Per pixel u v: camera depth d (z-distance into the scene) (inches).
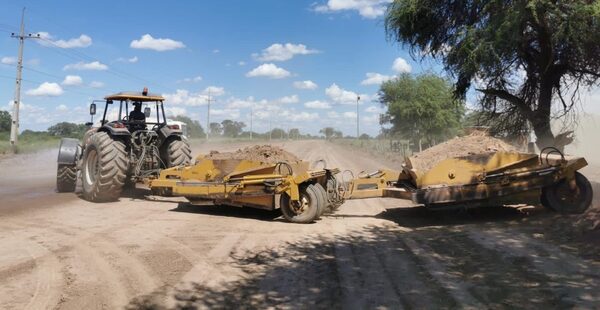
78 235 278.1
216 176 351.6
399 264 221.3
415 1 430.3
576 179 313.9
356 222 329.1
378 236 283.0
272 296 179.5
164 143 453.7
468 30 399.9
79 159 450.6
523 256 225.5
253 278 201.5
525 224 297.1
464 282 192.7
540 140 445.4
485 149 333.7
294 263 224.7
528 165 312.5
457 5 431.2
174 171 377.7
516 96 473.7
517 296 174.6
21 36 1141.1
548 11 363.9
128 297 177.6
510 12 368.2
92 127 474.6
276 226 314.0
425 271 209.3
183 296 179.2
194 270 212.4
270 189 326.3
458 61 429.1
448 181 312.8
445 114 1130.0
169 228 303.6
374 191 344.5
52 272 205.9
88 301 172.9
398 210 377.4
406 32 458.9
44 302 171.0
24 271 206.5
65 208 373.1
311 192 319.3
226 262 225.9
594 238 243.1
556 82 446.6
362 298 176.9
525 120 487.8
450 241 264.1
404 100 1195.3
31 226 301.3
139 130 449.1
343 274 206.8
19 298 174.4
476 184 309.3
